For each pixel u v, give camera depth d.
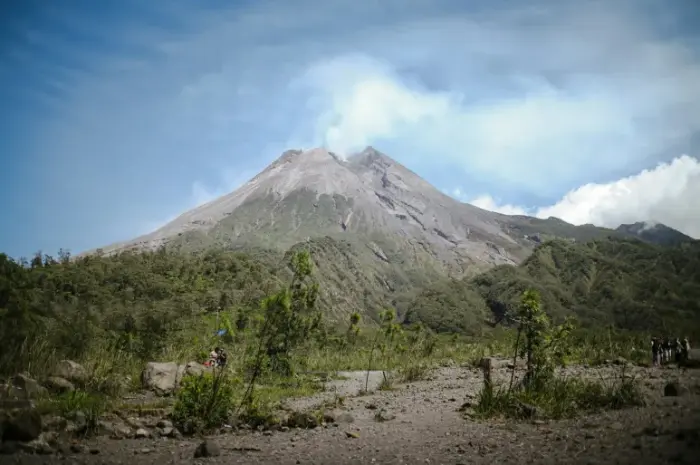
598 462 6.61
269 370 23.75
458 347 49.38
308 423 11.76
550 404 12.08
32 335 14.19
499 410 12.34
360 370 36.66
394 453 8.52
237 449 9.06
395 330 34.25
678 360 25.78
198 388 11.75
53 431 9.36
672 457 6.32
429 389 20.95
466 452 8.23
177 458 8.35
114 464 7.89
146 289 94.00
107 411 11.92
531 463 7.09
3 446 8.11
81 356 17.39
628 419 9.55
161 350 26.64
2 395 10.40
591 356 30.36
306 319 25.41
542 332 14.74
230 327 20.25
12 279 13.80
